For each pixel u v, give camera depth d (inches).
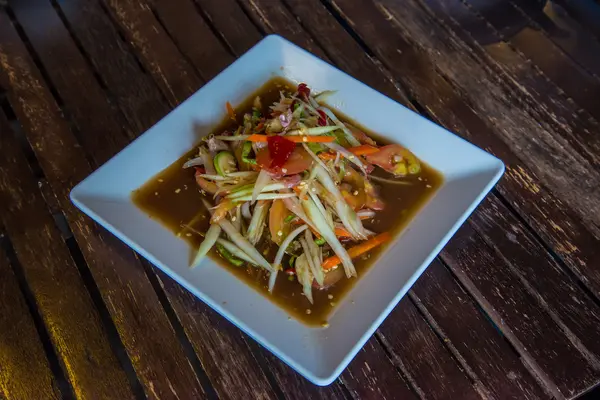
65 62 30.1
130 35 30.9
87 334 24.4
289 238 25.2
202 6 31.6
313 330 23.7
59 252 25.8
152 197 26.6
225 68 28.4
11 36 30.8
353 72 29.9
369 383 23.6
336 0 31.8
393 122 27.3
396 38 30.7
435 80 29.6
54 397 23.6
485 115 28.7
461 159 26.2
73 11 31.5
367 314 23.3
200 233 25.9
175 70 29.9
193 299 24.9
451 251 25.7
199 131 27.6
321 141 25.9
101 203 25.2
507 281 25.1
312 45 30.5
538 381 23.5
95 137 28.3
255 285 24.7
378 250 25.3
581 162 27.6
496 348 24.0
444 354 24.0
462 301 24.8
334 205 25.6
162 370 23.8
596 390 25.1
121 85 29.5
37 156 27.8
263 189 25.3
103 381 23.7
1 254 25.9
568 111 28.8
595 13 31.7
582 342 24.1
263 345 22.9
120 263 25.5
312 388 23.6
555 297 24.9
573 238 26.0
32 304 25.2
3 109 29.2
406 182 26.7
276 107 27.4
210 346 24.1
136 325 24.5
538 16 31.4
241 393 23.5
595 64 30.2
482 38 30.8
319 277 24.6
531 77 29.7
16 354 24.2
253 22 31.3
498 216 26.4
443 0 31.8
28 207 26.7
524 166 27.5
